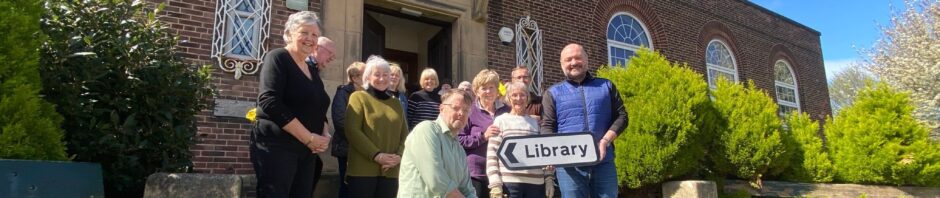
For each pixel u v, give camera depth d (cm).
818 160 631
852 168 629
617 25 959
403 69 920
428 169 255
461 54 725
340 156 373
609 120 362
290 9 627
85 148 322
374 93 354
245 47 595
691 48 1066
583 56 371
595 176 354
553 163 255
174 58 375
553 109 373
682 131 533
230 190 282
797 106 1323
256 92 588
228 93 571
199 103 392
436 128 270
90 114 329
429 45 853
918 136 636
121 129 328
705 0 1141
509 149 258
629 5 984
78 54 307
